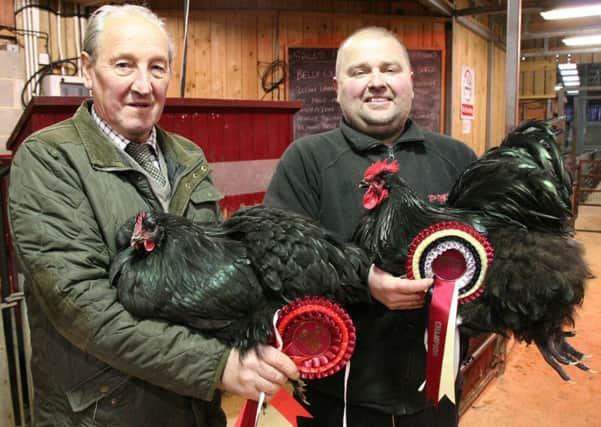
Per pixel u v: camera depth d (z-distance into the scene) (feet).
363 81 6.23
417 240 4.83
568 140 36.91
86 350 4.16
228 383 4.05
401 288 4.74
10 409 9.36
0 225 8.90
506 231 5.09
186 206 5.28
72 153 4.55
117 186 4.73
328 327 4.24
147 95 4.83
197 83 17.52
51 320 4.25
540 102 29.68
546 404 11.98
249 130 10.74
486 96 25.55
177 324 4.20
